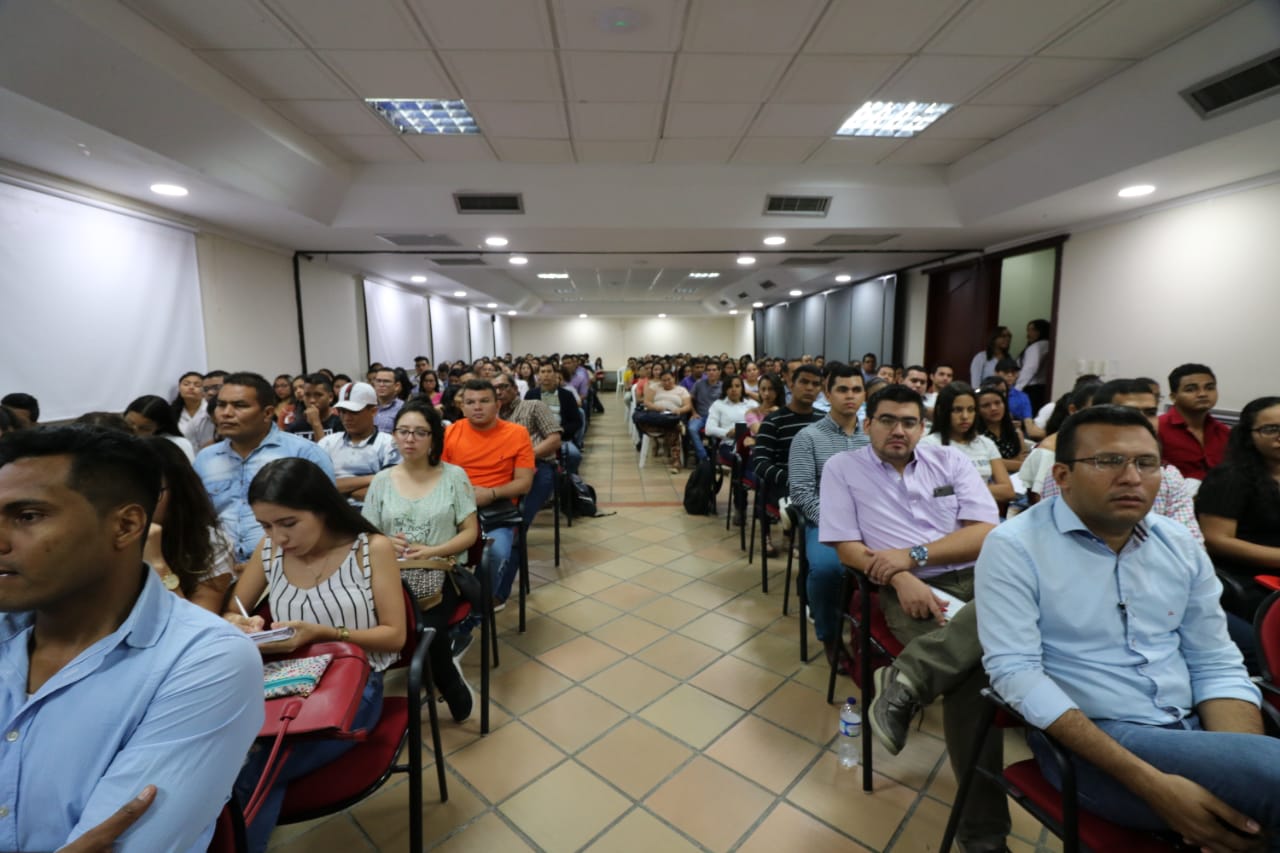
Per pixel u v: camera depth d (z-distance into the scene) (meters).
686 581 3.29
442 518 2.19
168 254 4.46
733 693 2.22
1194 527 1.94
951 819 1.34
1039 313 7.28
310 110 3.67
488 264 7.30
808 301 12.27
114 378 3.96
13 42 2.21
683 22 2.77
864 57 3.11
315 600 1.49
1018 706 1.14
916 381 4.84
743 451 4.04
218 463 2.05
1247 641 1.84
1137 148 3.48
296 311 6.41
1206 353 4.16
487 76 3.26
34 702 0.68
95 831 0.62
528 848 1.53
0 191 3.20
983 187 4.70
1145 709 1.15
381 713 1.45
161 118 2.96
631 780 1.77
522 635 2.67
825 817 1.62
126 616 0.72
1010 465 3.09
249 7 2.59
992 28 2.84
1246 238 3.88
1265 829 0.90
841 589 2.12
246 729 0.77
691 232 5.43
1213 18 2.77
